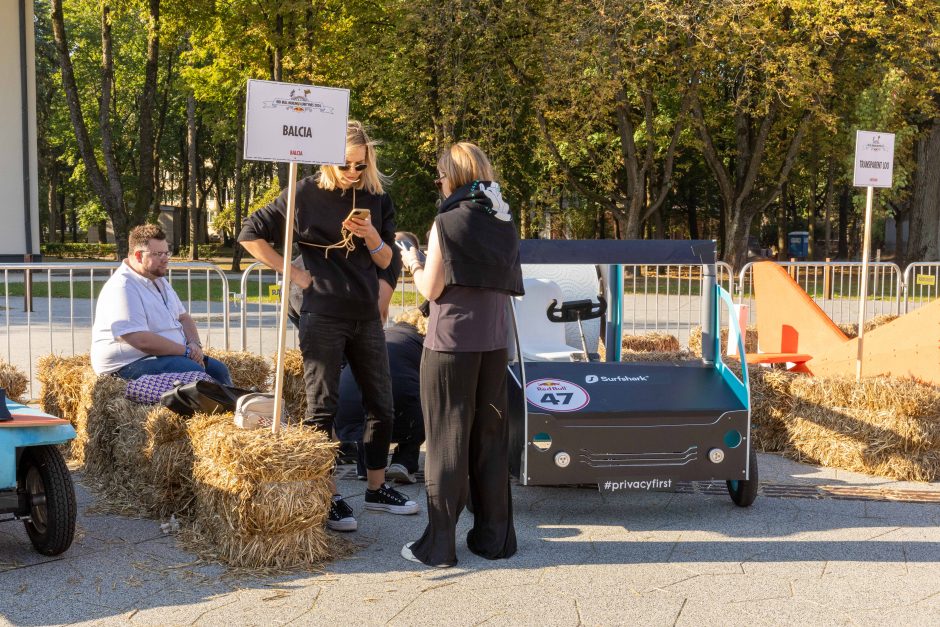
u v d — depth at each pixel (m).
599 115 21.97
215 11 23.47
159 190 47.19
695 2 21.25
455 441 4.26
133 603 3.79
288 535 4.23
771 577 4.16
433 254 4.16
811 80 21.64
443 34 21.59
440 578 4.12
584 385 5.12
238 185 36.88
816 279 12.99
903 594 3.96
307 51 22.36
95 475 5.78
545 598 3.89
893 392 5.99
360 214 4.52
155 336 5.84
